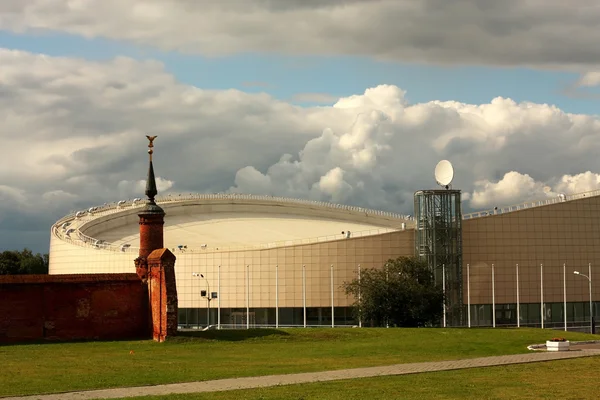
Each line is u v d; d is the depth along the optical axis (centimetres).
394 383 5347
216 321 14775
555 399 4784
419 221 14375
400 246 14800
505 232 15600
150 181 8888
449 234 14200
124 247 15325
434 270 14100
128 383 5344
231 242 15938
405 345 8094
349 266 14738
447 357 7138
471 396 4859
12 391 5022
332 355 7256
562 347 7956
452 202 14300
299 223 17812
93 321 8100
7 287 7744
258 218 18338
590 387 5231
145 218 8719
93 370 5988
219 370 6028
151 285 8262
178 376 5678
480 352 7669
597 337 9562
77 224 17838
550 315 15688
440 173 14475
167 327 7962
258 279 14762
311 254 14750
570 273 15862
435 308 12125
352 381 5444
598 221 16138
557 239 15838
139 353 7138
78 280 8062
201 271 14912
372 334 9019
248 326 14700
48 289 7925
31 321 7831
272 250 14762
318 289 14688
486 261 15488
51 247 17775
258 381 5447
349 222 18600
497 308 15462
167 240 16050
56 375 5703
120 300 8256
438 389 5103
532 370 6097
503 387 5216
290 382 5394
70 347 7438
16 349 7256
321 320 14662
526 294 15600
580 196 16138
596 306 16075
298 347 7862
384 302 11975
